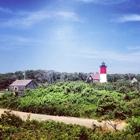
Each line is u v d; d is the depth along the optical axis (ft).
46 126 64.08
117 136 56.24
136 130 59.93
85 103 109.91
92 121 84.64
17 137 53.57
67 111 96.68
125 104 95.30
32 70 364.79
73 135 54.80
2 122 66.44
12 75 329.93
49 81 339.98
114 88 163.22
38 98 119.85
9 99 120.88
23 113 101.45
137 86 181.37
